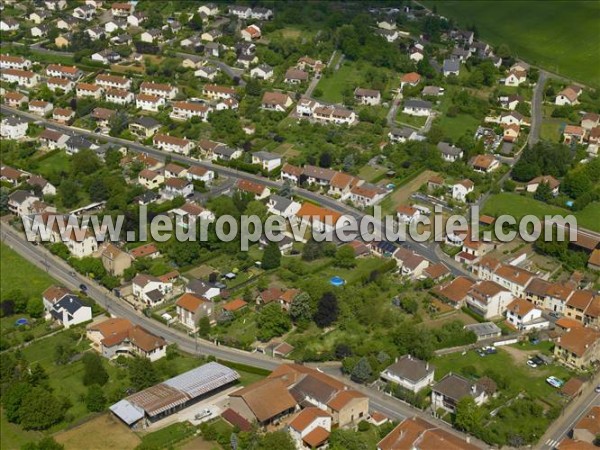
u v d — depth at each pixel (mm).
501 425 197250
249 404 194500
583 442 186875
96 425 197500
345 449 186000
